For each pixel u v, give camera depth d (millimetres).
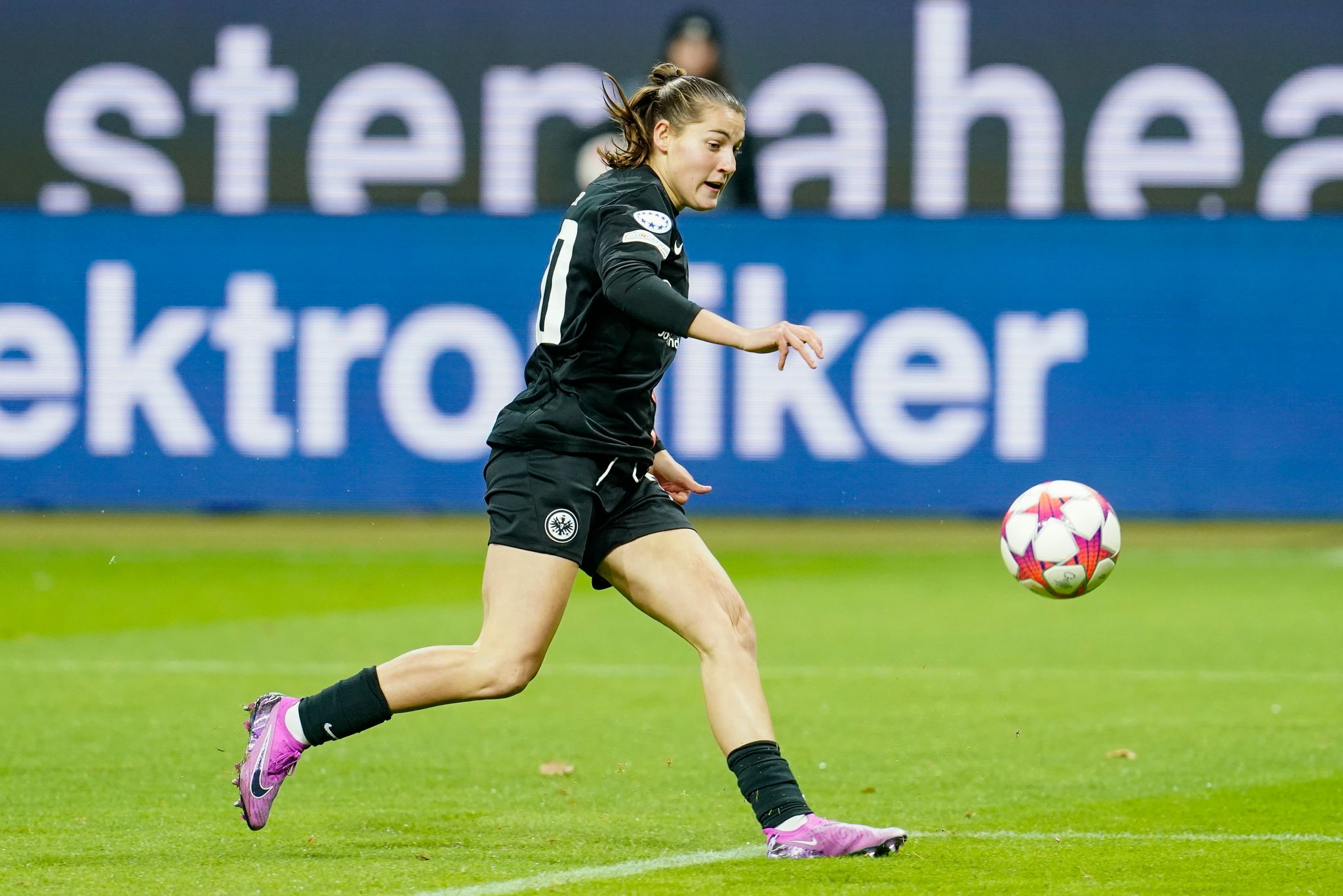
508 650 15578
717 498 52438
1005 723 25062
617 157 16234
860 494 52469
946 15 54625
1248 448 52375
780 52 54938
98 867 15820
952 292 52500
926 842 16922
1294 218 52188
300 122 55406
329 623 36406
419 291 53062
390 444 52938
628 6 55125
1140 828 17750
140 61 55500
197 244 52969
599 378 15805
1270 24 54031
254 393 52938
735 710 15766
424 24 55250
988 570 46469
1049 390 52500
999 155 54750
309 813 18672
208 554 49062
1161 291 52375
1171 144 54438
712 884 14945
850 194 55000
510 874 15477
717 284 53031
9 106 55500
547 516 15641
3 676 29422
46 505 52781
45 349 52875
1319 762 21891
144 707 26250
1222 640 34188
